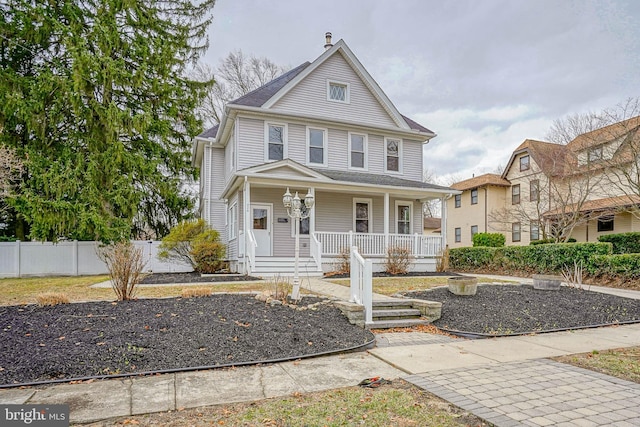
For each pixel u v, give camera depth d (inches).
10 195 514.3
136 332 217.9
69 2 609.3
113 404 143.5
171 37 756.0
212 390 158.2
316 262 546.6
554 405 139.6
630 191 701.9
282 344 217.5
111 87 632.4
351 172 674.8
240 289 375.6
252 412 136.3
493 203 1090.1
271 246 614.9
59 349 193.5
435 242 636.7
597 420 126.6
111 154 613.6
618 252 700.7
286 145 634.2
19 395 151.3
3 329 217.0
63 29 587.2
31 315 242.8
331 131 671.1
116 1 642.8
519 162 1045.2
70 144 618.8
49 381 164.2
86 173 594.9
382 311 297.7
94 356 188.4
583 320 310.3
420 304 309.1
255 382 167.9
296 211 326.0
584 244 526.6
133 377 172.7
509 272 633.0
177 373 178.7
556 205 797.9
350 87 688.4
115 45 633.6
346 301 307.9
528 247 602.2
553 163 820.0
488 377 172.7
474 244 951.0
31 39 598.5
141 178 677.9
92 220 577.6
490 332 270.5
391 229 709.3
